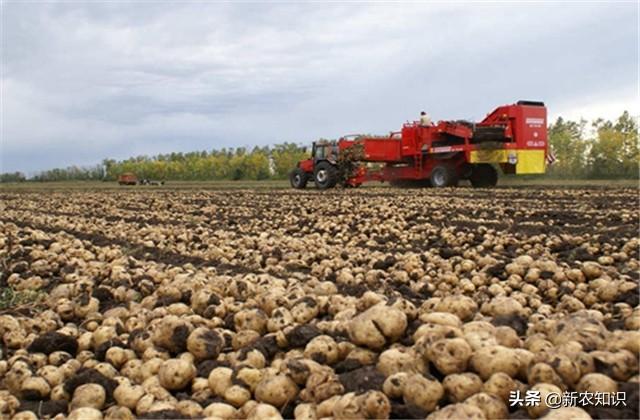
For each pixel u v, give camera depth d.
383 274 6.29
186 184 42.00
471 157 23.55
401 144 26.48
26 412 3.39
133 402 3.54
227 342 4.30
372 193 21.69
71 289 6.03
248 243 8.88
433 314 3.74
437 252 7.81
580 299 5.25
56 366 4.20
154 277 6.30
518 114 23.61
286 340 4.01
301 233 10.83
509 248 8.34
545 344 3.40
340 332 3.93
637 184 23.47
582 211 12.57
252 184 38.69
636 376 3.04
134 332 4.41
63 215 15.90
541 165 24.12
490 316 4.52
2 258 8.11
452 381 3.04
